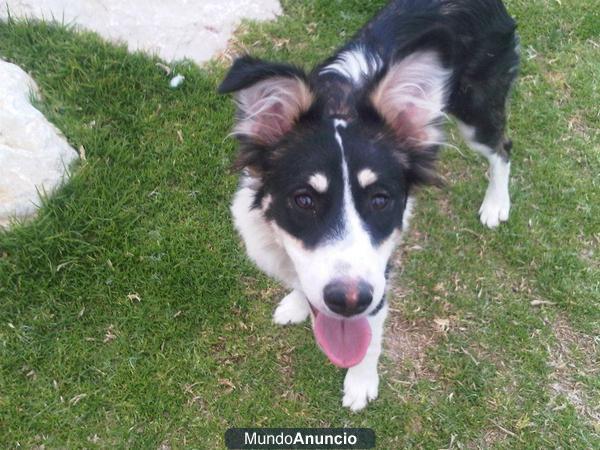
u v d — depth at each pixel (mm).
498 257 768
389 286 614
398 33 640
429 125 532
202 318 692
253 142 529
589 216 794
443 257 762
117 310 686
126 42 872
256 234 570
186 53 901
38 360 646
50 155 736
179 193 765
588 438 638
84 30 871
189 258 720
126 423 624
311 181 485
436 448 630
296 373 670
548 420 648
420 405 654
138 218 740
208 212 757
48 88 811
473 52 666
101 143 773
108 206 734
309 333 697
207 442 624
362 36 661
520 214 798
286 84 498
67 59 825
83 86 812
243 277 728
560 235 782
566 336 711
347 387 651
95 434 616
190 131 811
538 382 675
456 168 843
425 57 500
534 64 937
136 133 801
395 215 515
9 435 603
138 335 673
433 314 719
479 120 714
